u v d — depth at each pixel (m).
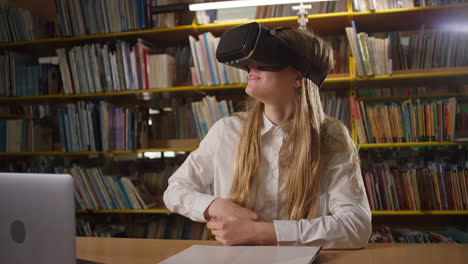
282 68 0.99
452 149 2.58
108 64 2.72
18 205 0.61
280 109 1.09
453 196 2.35
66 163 3.03
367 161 2.53
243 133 1.13
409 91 2.67
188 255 0.76
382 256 0.80
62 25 2.80
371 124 2.45
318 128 1.07
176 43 3.01
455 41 2.43
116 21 2.73
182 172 1.20
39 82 2.89
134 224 2.83
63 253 0.67
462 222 2.59
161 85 2.64
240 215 0.93
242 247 0.82
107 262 0.81
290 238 0.86
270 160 1.09
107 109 2.75
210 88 2.59
